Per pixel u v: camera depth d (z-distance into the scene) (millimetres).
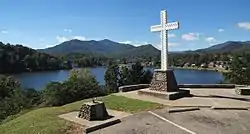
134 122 11234
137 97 17000
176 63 104812
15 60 92812
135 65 39625
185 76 67625
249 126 10578
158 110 13266
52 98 24656
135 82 38188
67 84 26141
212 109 13617
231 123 11016
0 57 88750
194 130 10070
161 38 18000
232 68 44875
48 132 10164
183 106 14016
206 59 102312
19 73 88750
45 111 14227
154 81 18047
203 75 70812
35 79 70875
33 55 102375
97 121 11391
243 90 18172
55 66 106750
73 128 10531
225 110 13438
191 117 12000
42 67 101875
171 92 16844
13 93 32125
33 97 28438
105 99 16359
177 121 11328
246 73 42844
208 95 17859
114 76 38281
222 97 17062
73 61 121000
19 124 12461
